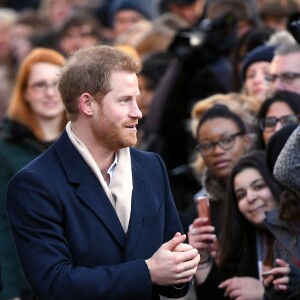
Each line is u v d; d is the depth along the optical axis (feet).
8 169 40.98
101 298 27.78
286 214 32.35
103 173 29.09
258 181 33.53
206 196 34.47
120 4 62.13
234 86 43.55
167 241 29.76
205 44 43.52
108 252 28.48
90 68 28.35
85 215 28.50
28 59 42.39
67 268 27.89
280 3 50.21
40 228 28.22
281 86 37.47
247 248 34.14
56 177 28.71
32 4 83.97
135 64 28.63
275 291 31.58
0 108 57.21
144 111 47.57
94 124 28.50
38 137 41.60
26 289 39.65
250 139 36.60
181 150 44.11
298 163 28.99
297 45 37.70
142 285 27.94
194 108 38.78
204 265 33.96
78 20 60.08
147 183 29.45
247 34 44.06
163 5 63.82
